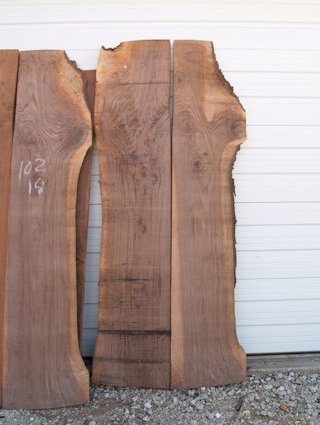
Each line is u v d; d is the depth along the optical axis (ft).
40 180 7.20
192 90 7.39
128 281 7.38
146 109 7.34
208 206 7.39
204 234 7.39
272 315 8.22
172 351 7.34
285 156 7.89
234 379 7.48
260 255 8.08
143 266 7.38
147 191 7.36
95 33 7.55
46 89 7.31
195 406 7.09
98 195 7.75
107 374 7.40
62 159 7.20
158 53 7.38
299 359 8.28
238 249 8.05
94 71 7.45
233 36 7.62
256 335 8.25
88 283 7.89
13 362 7.08
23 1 7.50
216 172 7.41
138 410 7.00
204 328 7.40
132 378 7.37
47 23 7.54
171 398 7.23
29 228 7.15
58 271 7.13
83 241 7.37
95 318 7.95
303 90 7.79
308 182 7.97
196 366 7.38
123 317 7.40
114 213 7.38
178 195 7.36
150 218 7.36
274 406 7.17
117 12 7.52
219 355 7.43
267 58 7.69
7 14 7.51
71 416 6.89
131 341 7.38
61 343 7.10
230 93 7.44
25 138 7.24
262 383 7.66
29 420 6.82
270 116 7.80
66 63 7.35
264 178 7.92
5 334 7.09
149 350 7.36
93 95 7.41
